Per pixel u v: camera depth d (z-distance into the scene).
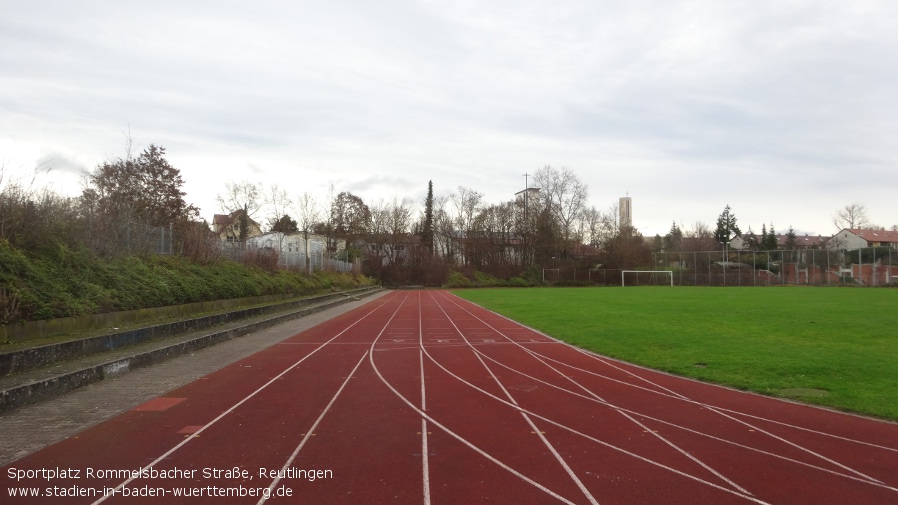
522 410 8.21
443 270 73.38
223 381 10.41
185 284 19.64
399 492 5.11
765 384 9.96
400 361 12.83
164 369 11.75
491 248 78.75
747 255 66.12
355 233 75.19
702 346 14.38
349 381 10.40
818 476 5.62
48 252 14.23
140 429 7.15
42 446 6.46
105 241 17.16
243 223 54.06
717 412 8.17
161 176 41.81
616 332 17.72
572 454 6.22
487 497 5.01
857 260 59.31
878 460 6.12
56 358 10.55
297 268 39.38
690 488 5.27
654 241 106.56
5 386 8.27
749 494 5.15
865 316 22.20
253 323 19.61
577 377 10.89
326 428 7.18
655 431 7.16
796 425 7.50
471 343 16.14
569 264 74.19
